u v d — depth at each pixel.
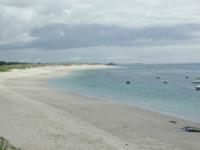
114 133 16.41
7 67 113.69
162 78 81.69
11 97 29.94
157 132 17.00
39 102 27.36
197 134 16.67
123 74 107.19
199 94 40.78
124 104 29.14
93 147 12.97
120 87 51.12
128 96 37.31
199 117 22.67
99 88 48.03
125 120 20.52
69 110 23.78
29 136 14.03
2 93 33.31
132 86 53.72
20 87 43.38
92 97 34.44
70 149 12.39
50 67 157.75
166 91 44.94
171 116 22.92
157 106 28.72
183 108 27.59
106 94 38.94
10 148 11.39
